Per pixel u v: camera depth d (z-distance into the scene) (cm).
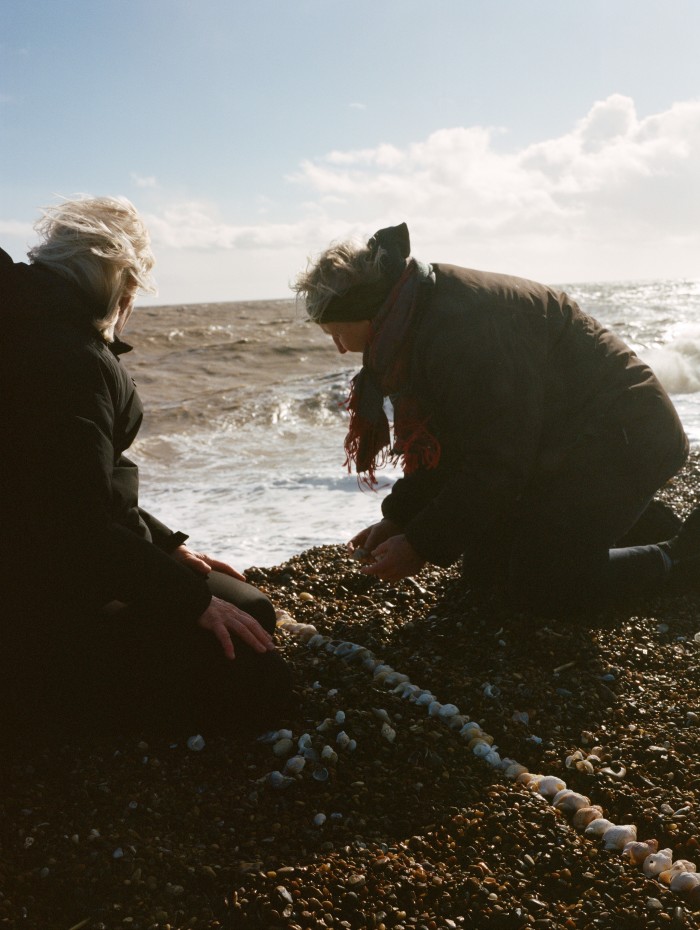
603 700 253
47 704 216
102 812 194
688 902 170
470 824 195
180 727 231
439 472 293
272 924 163
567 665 271
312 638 291
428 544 256
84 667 215
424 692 252
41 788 201
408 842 190
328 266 255
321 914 166
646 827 197
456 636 293
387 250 255
